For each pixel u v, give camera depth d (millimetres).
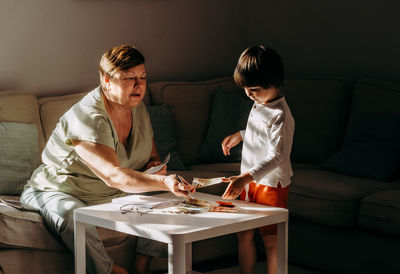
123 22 3789
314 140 3578
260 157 2324
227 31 4398
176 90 3672
